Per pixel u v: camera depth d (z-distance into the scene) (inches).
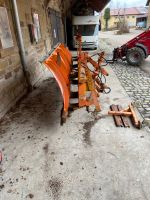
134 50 286.4
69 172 91.4
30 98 179.9
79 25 485.7
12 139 117.5
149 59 343.0
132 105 147.3
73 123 132.2
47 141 114.4
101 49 493.7
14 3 160.9
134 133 118.6
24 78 188.9
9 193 81.8
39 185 85.2
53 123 133.5
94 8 677.3
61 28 477.4
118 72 259.8
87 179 87.2
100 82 183.9
